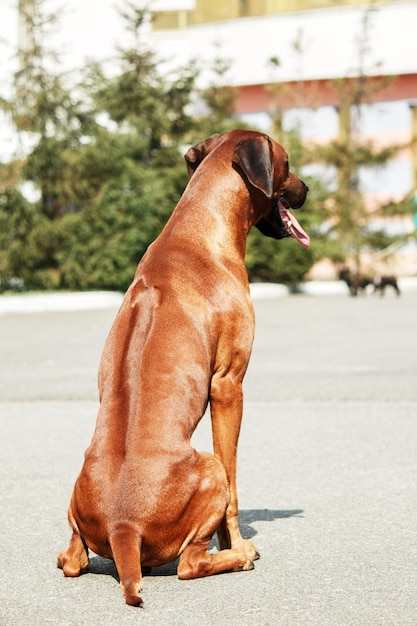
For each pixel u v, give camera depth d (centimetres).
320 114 4359
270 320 2191
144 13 3200
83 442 862
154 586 477
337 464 764
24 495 676
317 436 875
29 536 577
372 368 1320
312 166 4100
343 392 1120
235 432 515
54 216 2867
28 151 2844
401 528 588
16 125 2736
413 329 1919
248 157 534
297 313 2423
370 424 930
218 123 3353
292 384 1184
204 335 498
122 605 452
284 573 500
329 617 433
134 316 497
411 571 503
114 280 2764
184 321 494
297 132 3738
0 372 1331
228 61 3894
